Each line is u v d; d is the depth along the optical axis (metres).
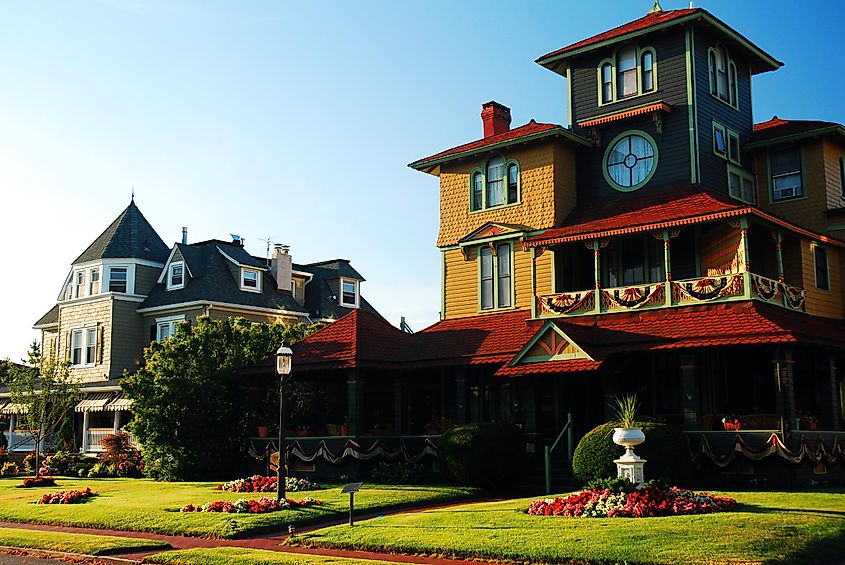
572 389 29.55
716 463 23.88
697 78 30.98
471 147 34.75
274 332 35.56
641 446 22.22
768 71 35.34
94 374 45.88
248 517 20.34
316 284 53.06
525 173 33.06
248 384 32.41
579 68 33.88
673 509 17.56
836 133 31.70
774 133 33.19
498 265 33.38
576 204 33.19
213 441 31.70
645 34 31.64
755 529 15.27
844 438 26.06
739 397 27.61
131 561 16.67
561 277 31.83
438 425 29.81
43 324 53.94
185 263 45.88
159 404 31.58
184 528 19.72
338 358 30.03
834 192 32.44
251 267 46.91
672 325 26.28
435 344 31.25
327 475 29.64
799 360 28.47
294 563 14.98
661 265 30.05
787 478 23.41
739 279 25.81
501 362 28.22
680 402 27.81
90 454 43.81
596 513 17.61
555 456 27.50
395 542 16.30
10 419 48.16
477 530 16.84
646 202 30.14
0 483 34.53
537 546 14.95
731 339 24.25
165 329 45.91
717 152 31.53
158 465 32.25
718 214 26.20
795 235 29.19
